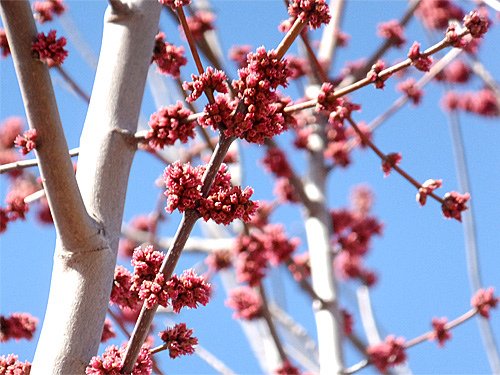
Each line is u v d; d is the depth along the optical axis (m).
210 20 5.95
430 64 3.38
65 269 3.02
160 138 3.22
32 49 2.84
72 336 2.93
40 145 2.87
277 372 6.65
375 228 7.23
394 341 6.52
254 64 2.83
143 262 3.03
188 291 2.96
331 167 7.45
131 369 2.88
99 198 3.14
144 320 2.88
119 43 3.40
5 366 3.18
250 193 2.91
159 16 3.55
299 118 7.58
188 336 3.07
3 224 4.19
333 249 7.11
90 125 3.29
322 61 7.69
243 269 6.68
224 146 2.85
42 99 2.85
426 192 4.43
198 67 3.05
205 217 2.88
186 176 2.86
